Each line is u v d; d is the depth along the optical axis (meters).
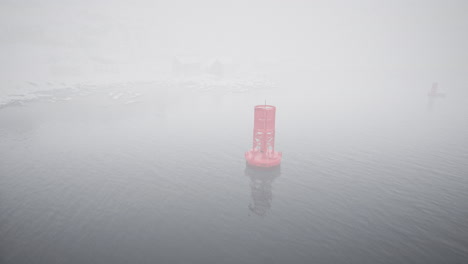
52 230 25.70
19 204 30.25
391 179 36.97
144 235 25.02
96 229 25.88
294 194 32.75
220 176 37.59
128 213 28.59
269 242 24.14
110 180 36.31
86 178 36.88
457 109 85.75
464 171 39.56
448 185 35.22
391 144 52.09
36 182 35.66
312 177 37.50
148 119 70.50
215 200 31.30
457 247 23.53
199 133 58.38
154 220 27.38
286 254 22.62
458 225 26.66
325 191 33.53
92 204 30.36
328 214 28.56
